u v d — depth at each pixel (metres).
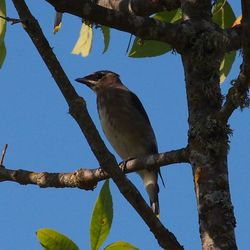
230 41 8.51
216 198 7.53
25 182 9.67
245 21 7.45
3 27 8.66
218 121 7.87
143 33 8.26
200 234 7.48
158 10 9.76
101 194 7.48
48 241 7.17
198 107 8.09
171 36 8.34
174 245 7.68
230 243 7.29
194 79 8.27
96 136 7.61
